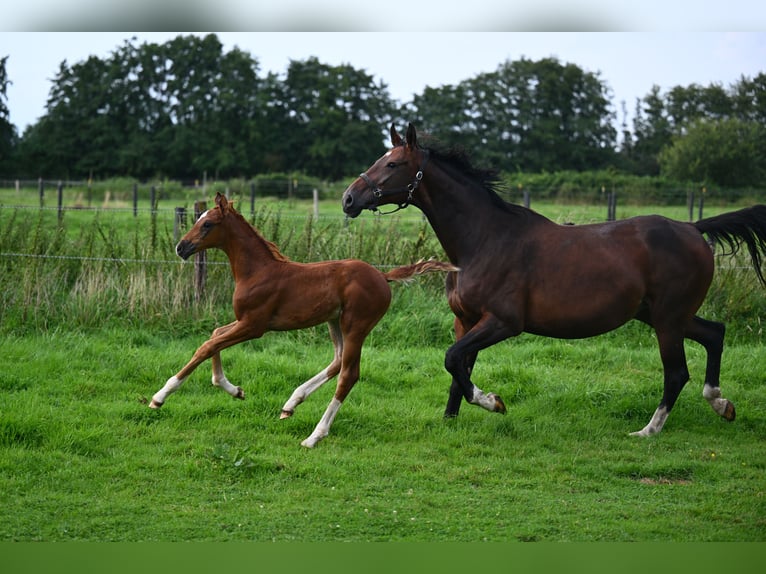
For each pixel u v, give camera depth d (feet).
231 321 33.42
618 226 24.44
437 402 26.76
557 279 23.72
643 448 23.16
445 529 17.19
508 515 18.03
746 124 177.68
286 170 216.95
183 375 22.90
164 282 34.19
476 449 22.47
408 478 20.25
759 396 27.73
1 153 216.13
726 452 22.90
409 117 226.79
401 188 24.22
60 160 217.56
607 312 23.80
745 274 37.01
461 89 222.07
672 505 18.85
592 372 30.42
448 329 34.22
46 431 22.00
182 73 221.46
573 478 20.58
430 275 37.55
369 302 22.67
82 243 38.01
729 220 25.09
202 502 18.42
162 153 215.92
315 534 16.81
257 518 17.54
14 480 19.03
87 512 17.62
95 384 26.50
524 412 25.80
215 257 35.35
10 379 26.20
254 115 220.02
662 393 27.58
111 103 220.84
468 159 24.52
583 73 224.33
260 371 28.27
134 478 19.60
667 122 229.45
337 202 123.03
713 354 25.21
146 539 16.44
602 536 16.94
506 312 23.75
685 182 161.58
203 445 21.88
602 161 216.13
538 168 209.46
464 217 24.31
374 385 27.91
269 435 22.93
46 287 33.42
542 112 219.82
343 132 215.72
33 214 54.03
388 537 16.74
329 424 22.81
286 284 22.86
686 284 24.12
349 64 227.40
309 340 32.99
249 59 222.28
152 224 36.63
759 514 18.30
